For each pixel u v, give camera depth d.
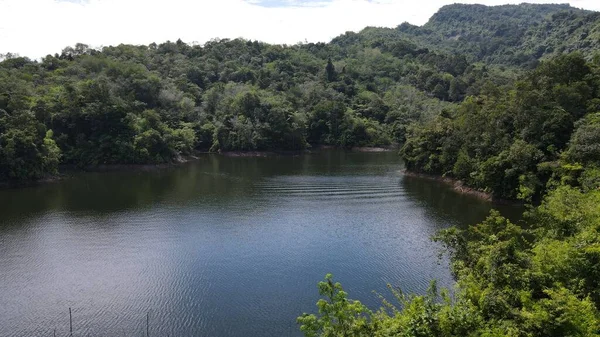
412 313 22.05
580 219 34.62
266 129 143.88
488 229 38.72
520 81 81.69
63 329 32.62
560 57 78.81
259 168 112.88
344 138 159.12
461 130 89.00
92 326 33.09
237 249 49.56
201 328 33.12
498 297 23.88
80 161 104.38
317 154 147.38
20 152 85.25
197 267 44.38
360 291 39.25
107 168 105.38
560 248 28.19
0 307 35.72
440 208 68.62
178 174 102.12
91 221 59.88
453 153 89.31
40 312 35.03
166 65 182.50
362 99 189.25
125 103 118.31
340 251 49.19
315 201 73.06
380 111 180.12
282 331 32.91
